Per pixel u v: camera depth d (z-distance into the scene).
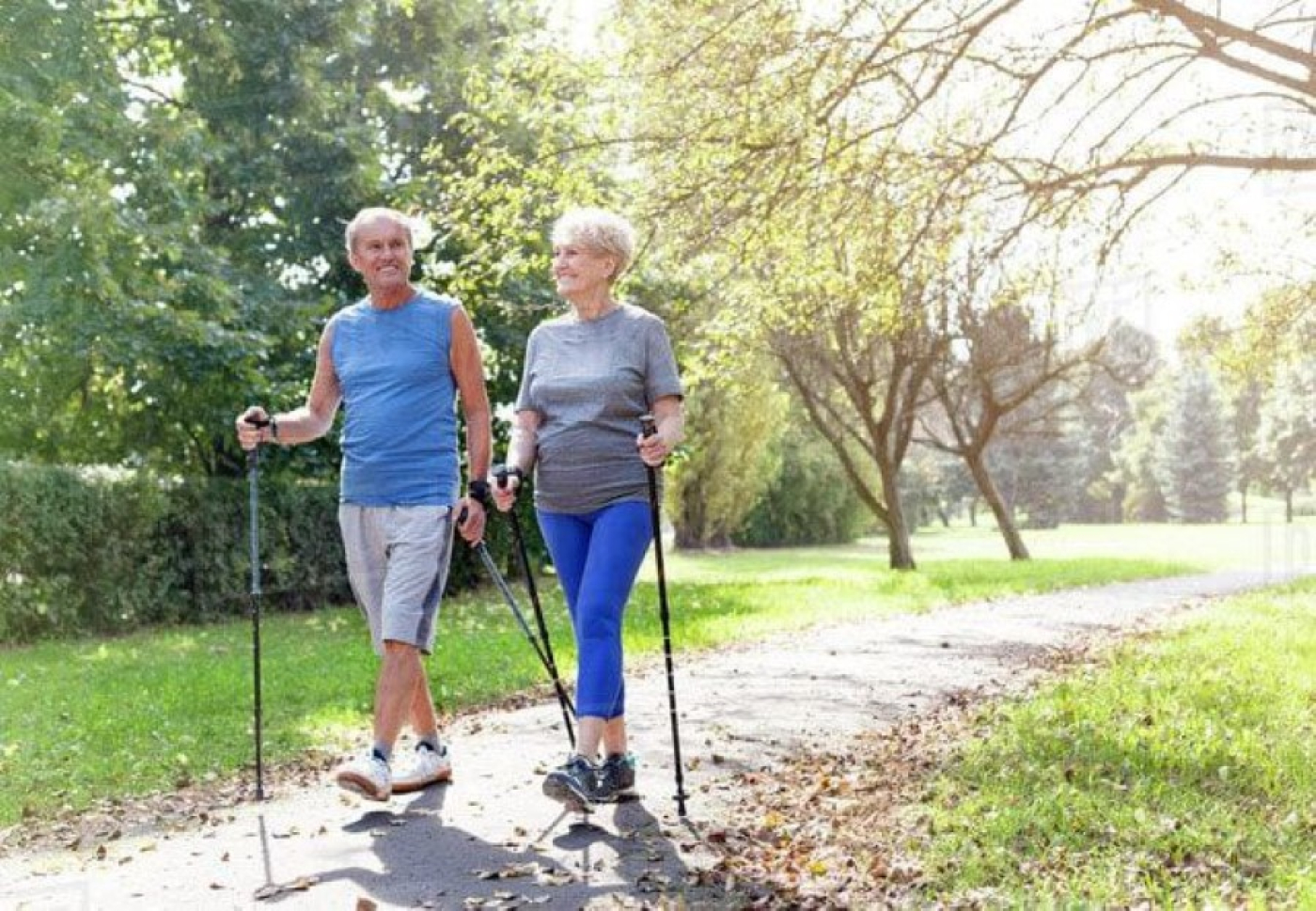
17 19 15.38
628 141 10.91
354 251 4.91
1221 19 9.55
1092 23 9.33
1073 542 48.75
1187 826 4.55
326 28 19.02
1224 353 23.91
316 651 11.81
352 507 4.86
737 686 8.36
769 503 48.47
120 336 15.60
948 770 5.58
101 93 15.94
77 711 8.20
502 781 5.37
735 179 10.07
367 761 4.64
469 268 13.12
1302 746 5.92
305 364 18.66
